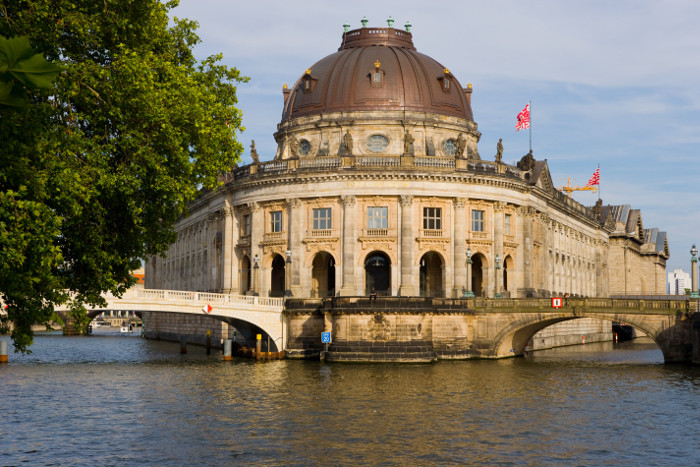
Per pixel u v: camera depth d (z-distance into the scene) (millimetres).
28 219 27469
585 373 71438
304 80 102312
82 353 98625
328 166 91062
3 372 71312
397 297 79188
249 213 98125
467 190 92250
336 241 90688
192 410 49906
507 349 88250
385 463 37250
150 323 144625
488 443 41312
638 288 176375
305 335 84250
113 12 36469
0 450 39094
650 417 48688
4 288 28750
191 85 40625
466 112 103875
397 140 97125
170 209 39875
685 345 79312
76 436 42375
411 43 108812
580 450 40094
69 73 33656
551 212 113438
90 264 35625
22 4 31734
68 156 33188
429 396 55781
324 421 46406
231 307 81938
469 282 92062
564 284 120625
